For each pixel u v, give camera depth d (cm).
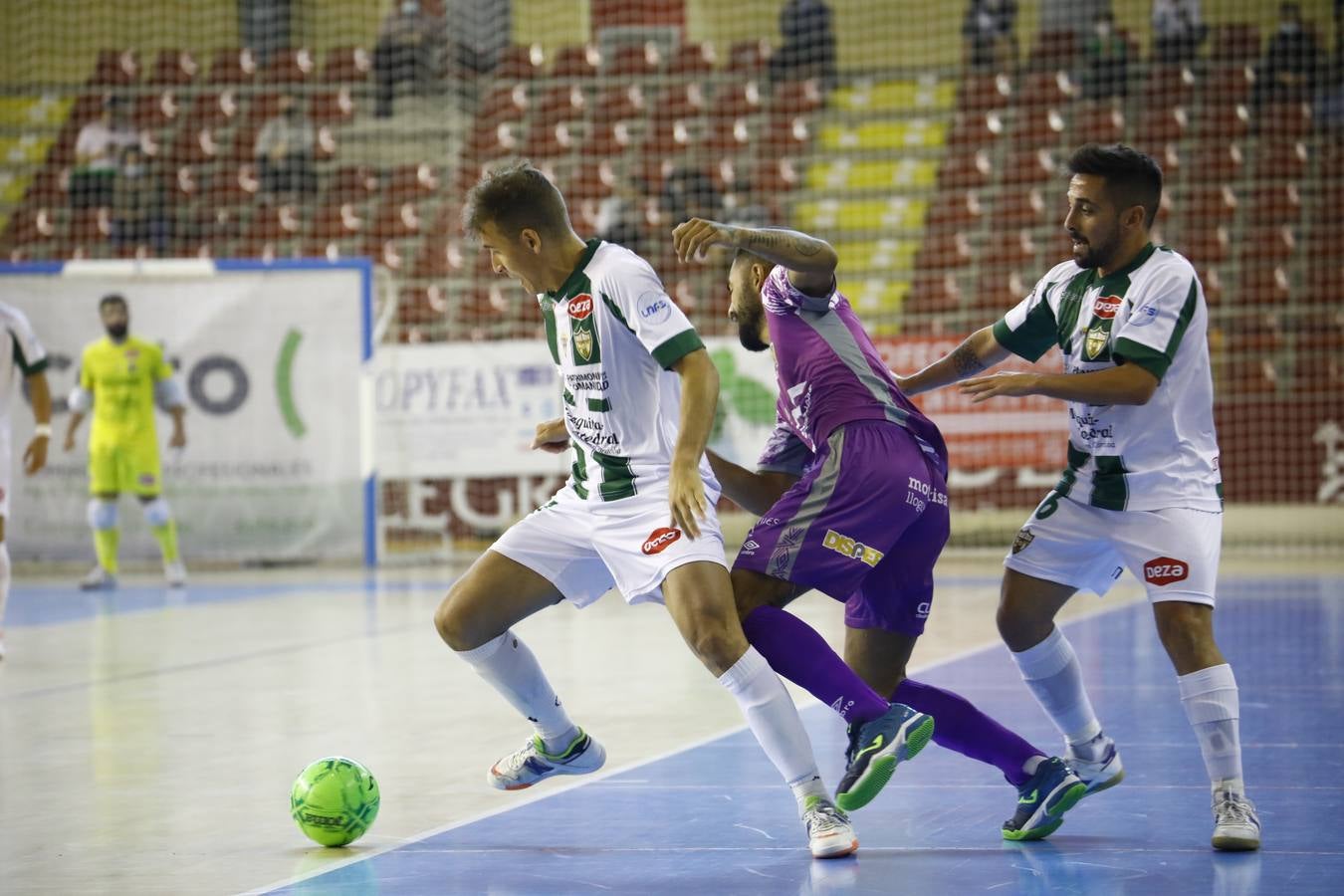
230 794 1342
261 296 4209
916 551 1162
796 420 1195
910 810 1234
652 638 2555
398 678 2102
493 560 1163
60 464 4197
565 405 1150
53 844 1156
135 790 1365
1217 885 969
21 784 1399
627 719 1722
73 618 3005
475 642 1162
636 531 1103
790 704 1070
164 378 3769
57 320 4203
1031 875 1008
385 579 3834
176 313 4200
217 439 4209
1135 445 1145
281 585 3716
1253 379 4888
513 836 1156
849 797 1039
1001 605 1205
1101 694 1834
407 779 1401
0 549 2380
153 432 3769
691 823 1188
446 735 1639
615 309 1091
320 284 4212
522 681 1183
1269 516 4388
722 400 4147
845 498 1112
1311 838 1098
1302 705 1736
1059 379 1101
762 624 1085
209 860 1095
